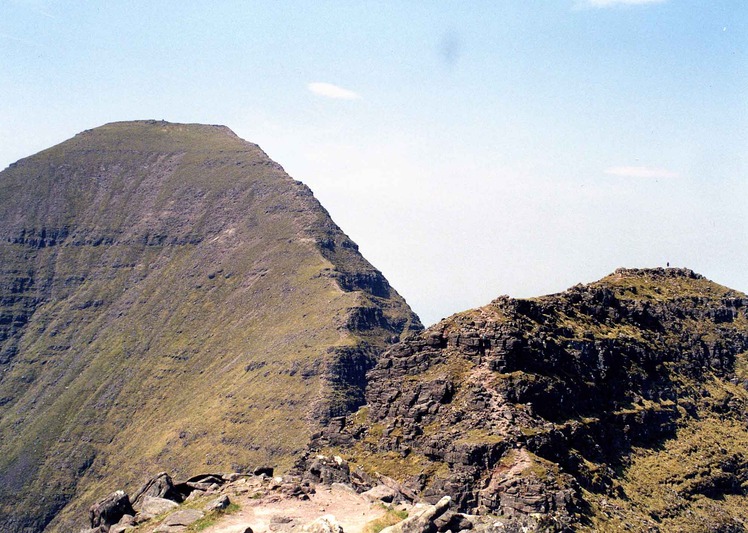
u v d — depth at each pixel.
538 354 189.00
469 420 172.62
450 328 192.88
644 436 199.50
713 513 180.50
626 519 160.38
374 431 183.00
